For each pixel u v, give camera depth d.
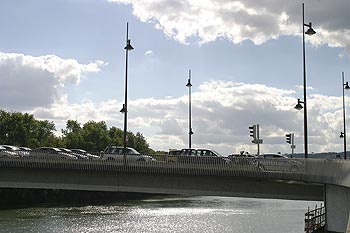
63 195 94.69
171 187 44.78
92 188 47.00
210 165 42.84
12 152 51.94
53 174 48.00
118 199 106.00
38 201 88.31
